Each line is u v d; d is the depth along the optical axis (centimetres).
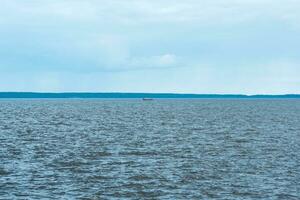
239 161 4638
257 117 11719
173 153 5156
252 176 3922
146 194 3338
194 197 3266
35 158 4772
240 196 3294
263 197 3272
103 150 5353
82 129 8006
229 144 5956
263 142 6178
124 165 4406
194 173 4034
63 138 6588
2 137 6662
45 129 7994
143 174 3978
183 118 11244
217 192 3397
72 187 3519
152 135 7038
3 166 4312
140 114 13200
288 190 3459
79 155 4978
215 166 4366
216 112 14638
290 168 4269
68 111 15275
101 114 13162
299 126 8769
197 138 6656
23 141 6203
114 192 3381
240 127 8531
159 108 18438
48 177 3853
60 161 4603
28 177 3847
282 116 12169
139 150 5366
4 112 14325
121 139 6475
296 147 5669
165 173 4034
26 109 17100
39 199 3183
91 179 3788
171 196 3288
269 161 4638
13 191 3388
